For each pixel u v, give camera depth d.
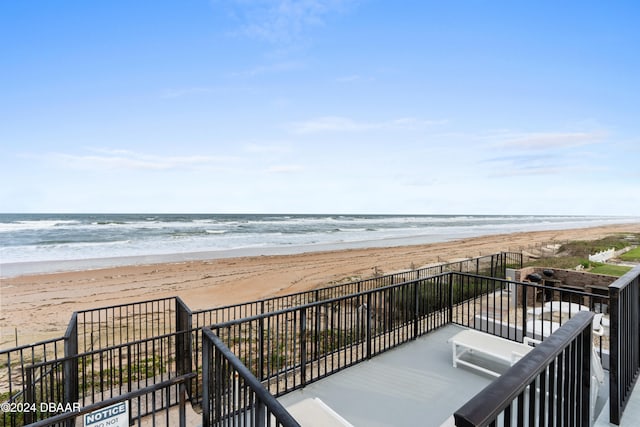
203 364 2.61
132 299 13.16
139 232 37.19
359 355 5.87
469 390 3.52
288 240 35.28
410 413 3.14
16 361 7.40
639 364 3.17
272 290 14.56
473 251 26.50
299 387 3.61
